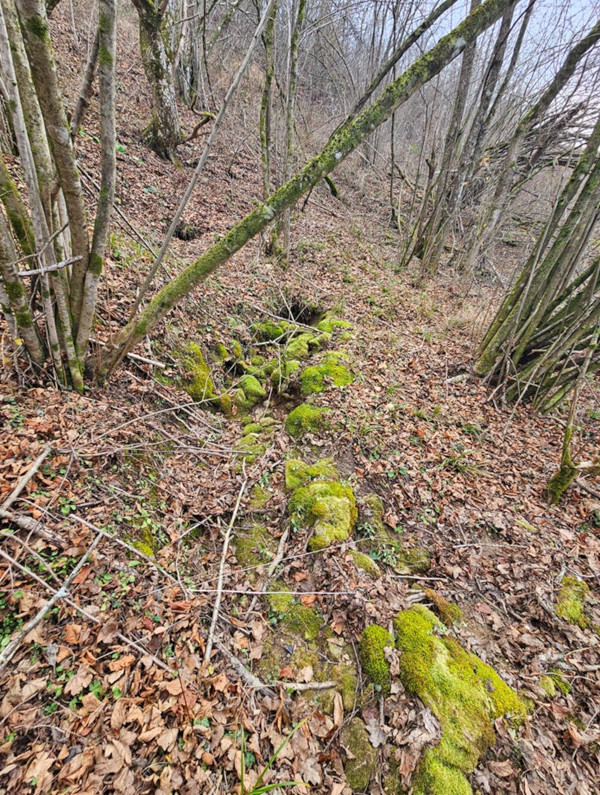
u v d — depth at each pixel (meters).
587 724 2.46
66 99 7.63
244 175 11.11
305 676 2.50
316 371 5.48
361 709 2.38
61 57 8.86
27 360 3.34
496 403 5.68
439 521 3.76
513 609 3.11
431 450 4.57
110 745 1.96
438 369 6.31
